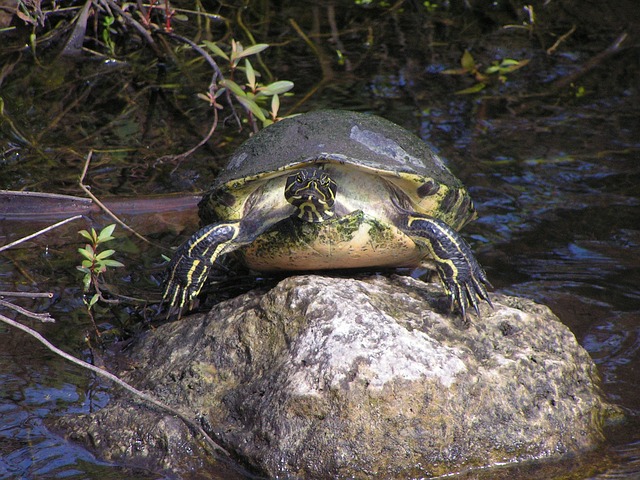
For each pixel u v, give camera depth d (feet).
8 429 22.49
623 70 50.26
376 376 20.93
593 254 33.40
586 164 40.47
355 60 51.70
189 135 43.32
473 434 21.29
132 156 40.91
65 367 25.57
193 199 36.99
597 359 26.48
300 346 21.80
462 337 23.35
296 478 20.49
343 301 22.44
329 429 20.62
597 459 21.67
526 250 33.71
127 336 27.48
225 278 30.04
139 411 22.53
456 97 47.39
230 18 55.57
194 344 24.47
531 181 38.96
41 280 30.86
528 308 25.41
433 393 21.07
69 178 38.37
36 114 44.47
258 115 39.50
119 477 20.84
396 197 26.73
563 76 49.88
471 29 56.03
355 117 28.14
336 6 58.44
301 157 25.13
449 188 26.61
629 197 37.63
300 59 51.65
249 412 21.59
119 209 36.22
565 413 22.30
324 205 23.48
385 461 20.65
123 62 50.24
